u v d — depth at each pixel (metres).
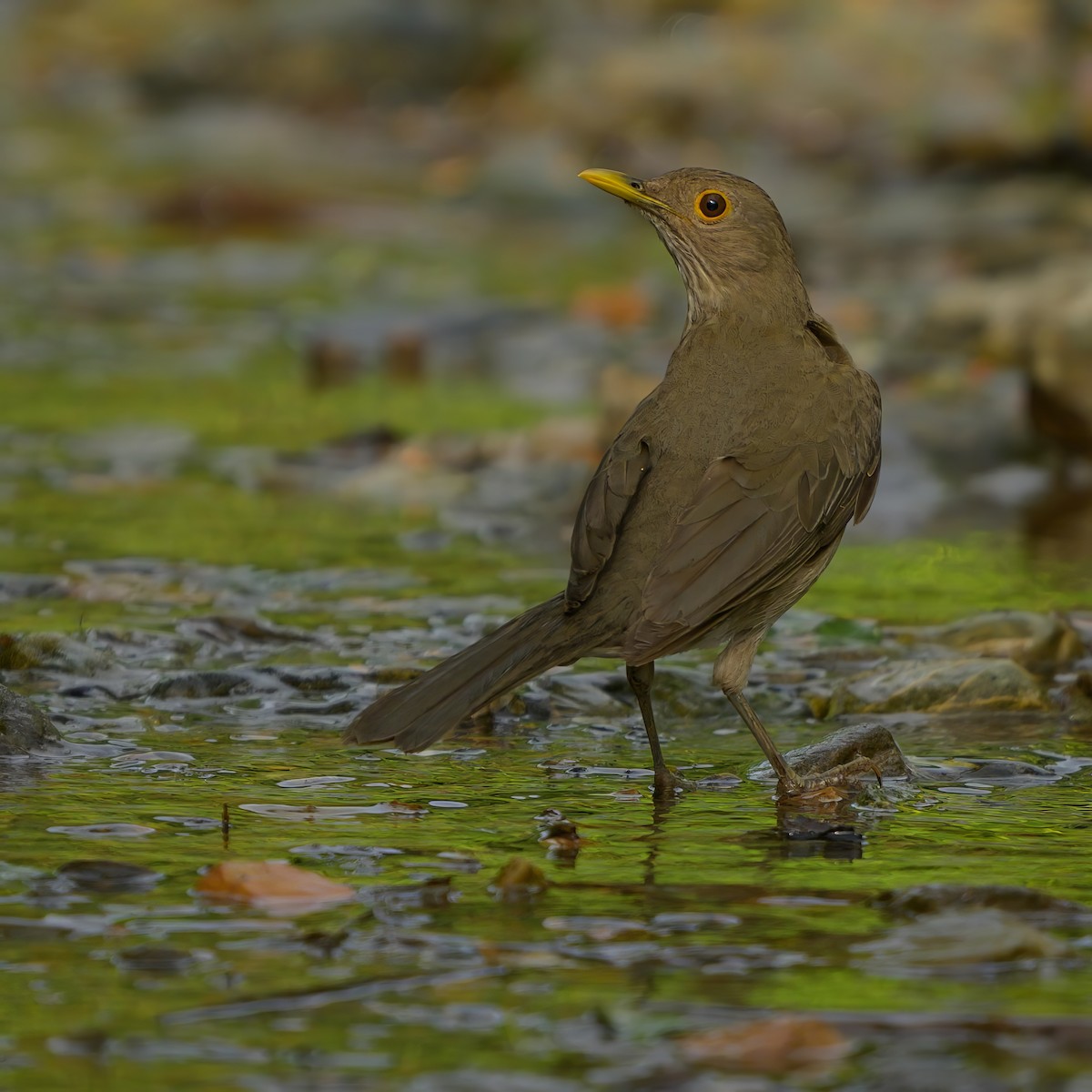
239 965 6.24
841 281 26.42
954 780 8.92
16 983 6.09
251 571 13.53
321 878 7.08
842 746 9.05
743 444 9.25
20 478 16.78
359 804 8.32
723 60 39.66
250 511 15.70
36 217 32.88
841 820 8.17
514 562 14.03
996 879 7.26
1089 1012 5.80
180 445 18.28
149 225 32.88
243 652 11.24
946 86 36.72
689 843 7.79
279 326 24.95
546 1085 5.35
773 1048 5.52
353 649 11.34
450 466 17.41
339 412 19.95
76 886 7.06
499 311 25.00
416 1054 5.55
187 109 44.78
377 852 7.56
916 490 16.69
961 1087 5.28
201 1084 5.35
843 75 38.47
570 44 43.12
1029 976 6.12
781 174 35.59
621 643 8.72
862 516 9.86
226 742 9.41
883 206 32.16
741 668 9.04
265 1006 5.89
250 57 45.78
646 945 6.44
